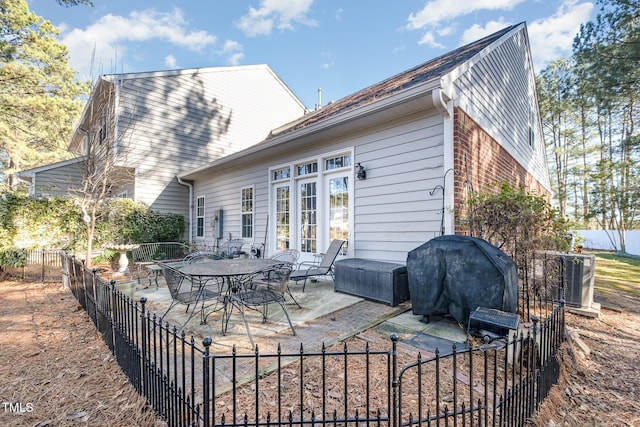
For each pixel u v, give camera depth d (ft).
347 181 19.35
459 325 11.27
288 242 23.77
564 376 8.89
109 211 29.60
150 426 6.56
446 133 14.37
